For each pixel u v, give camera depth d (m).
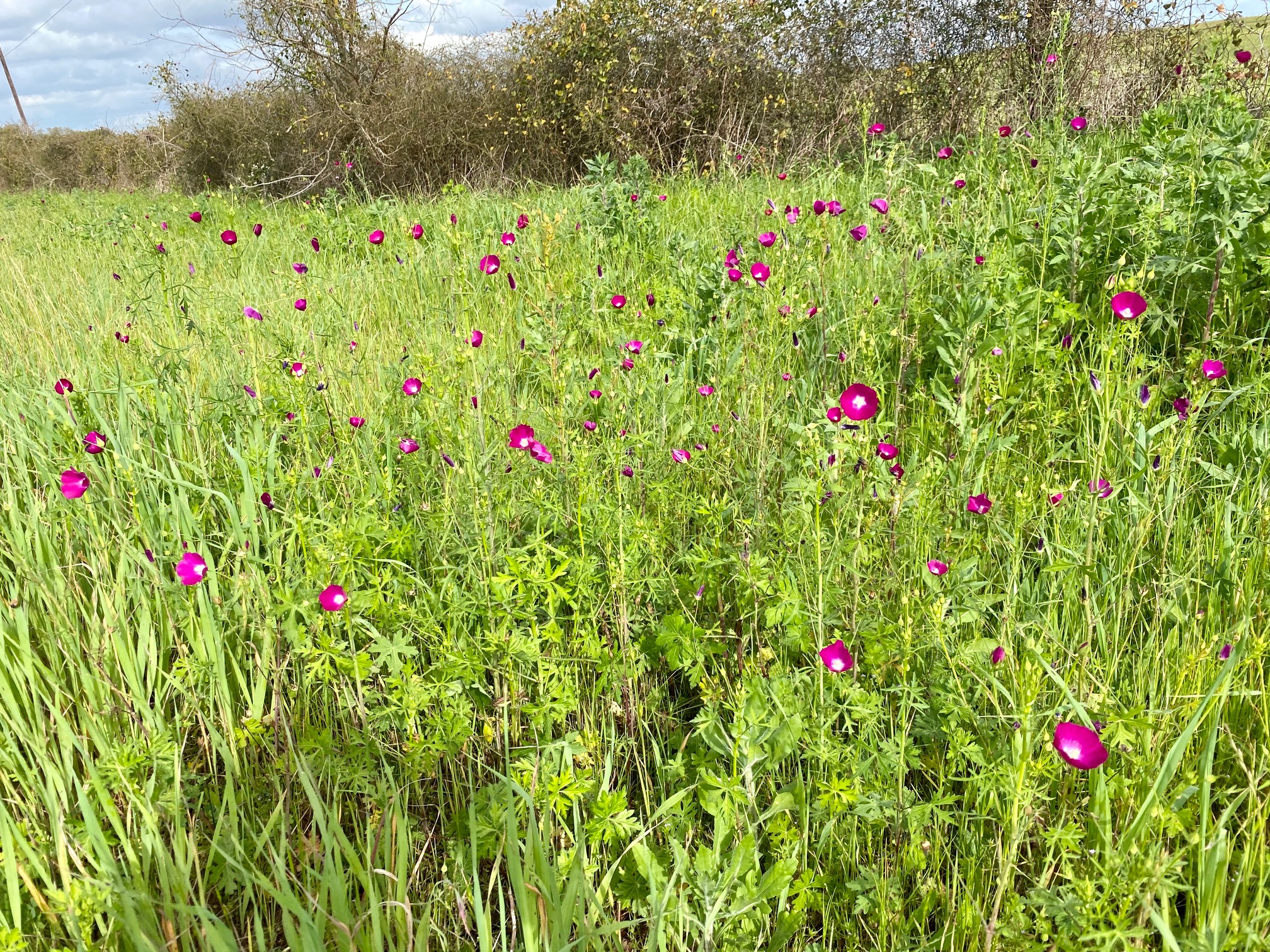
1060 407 3.01
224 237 3.92
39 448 2.79
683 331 3.92
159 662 2.18
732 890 1.52
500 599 2.05
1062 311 3.28
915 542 2.20
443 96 12.85
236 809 1.70
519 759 1.91
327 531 2.27
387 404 3.44
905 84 9.51
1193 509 2.46
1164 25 7.96
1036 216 4.14
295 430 2.99
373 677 2.25
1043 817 1.63
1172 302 3.33
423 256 5.69
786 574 2.15
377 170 12.89
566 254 5.79
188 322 3.70
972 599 2.02
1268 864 1.42
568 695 1.93
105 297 5.45
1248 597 1.95
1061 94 5.79
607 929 1.34
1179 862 1.34
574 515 2.52
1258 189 3.35
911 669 1.89
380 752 1.92
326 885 1.41
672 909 1.52
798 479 2.19
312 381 3.07
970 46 9.31
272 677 2.18
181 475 2.71
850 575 2.21
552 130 12.14
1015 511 2.27
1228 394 2.81
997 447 2.62
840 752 1.71
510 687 2.03
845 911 1.61
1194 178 3.44
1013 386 3.12
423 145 12.67
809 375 3.40
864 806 1.63
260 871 1.68
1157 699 1.79
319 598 1.99
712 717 1.75
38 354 4.06
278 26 12.31
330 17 12.10
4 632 1.97
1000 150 6.09
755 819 1.67
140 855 1.65
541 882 1.42
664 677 2.28
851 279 4.32
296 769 1.87
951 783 1.81
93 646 2.08
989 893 1.57
